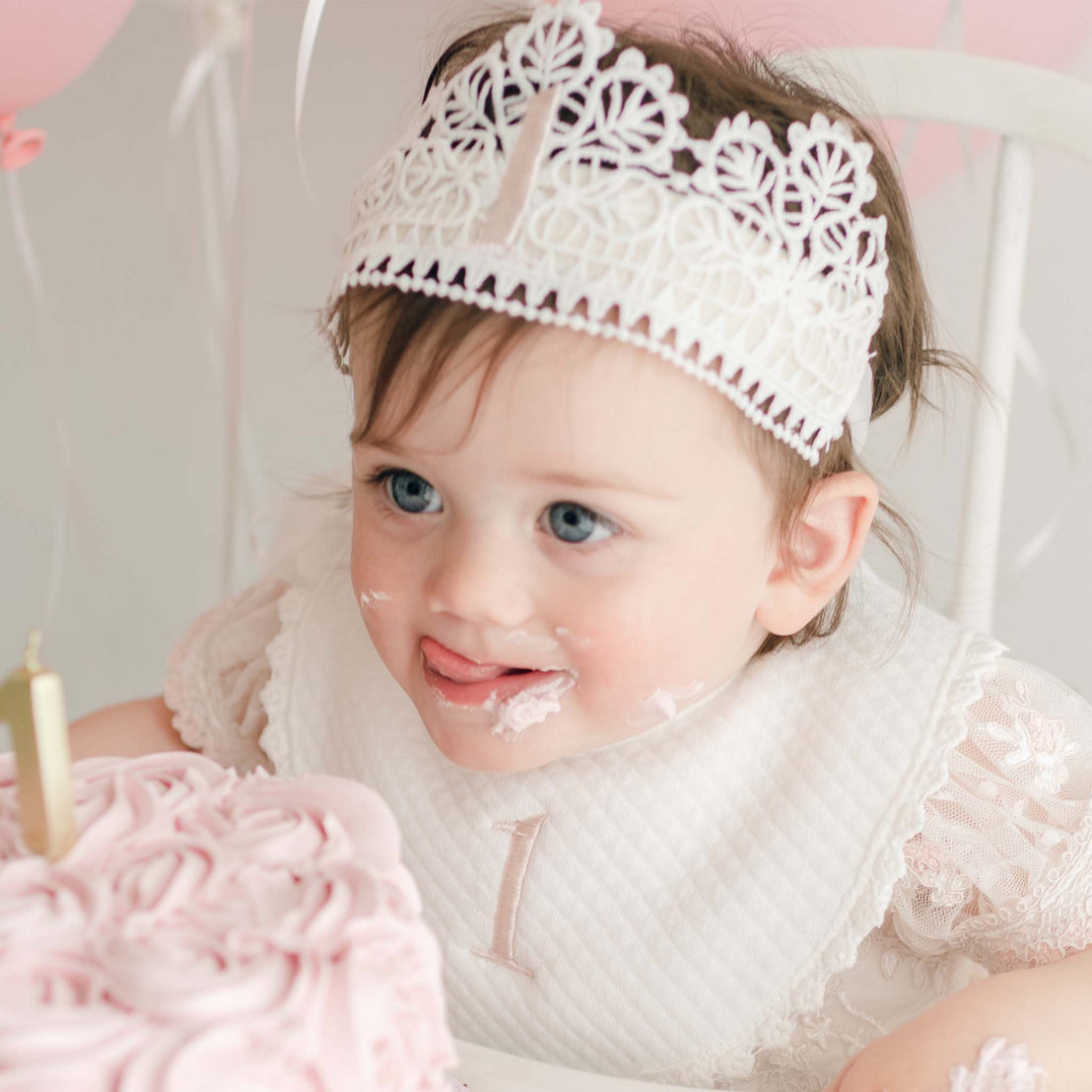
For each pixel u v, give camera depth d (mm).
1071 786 978
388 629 883
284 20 1846
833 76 1150
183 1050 487
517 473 795
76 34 1087
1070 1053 822
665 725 985
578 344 775
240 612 1135
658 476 800
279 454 1994
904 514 1287
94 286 1991
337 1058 511
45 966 532
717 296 791
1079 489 1720
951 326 1688
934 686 967
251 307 1942
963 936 972
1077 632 1749
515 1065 720
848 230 860
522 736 877
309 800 674
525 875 982
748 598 885
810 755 964
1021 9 1275
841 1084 834
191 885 586
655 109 798
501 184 783
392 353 808
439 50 1484
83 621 2078
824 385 860
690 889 955
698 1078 943
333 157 1890
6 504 2051
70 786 604
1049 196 1684
